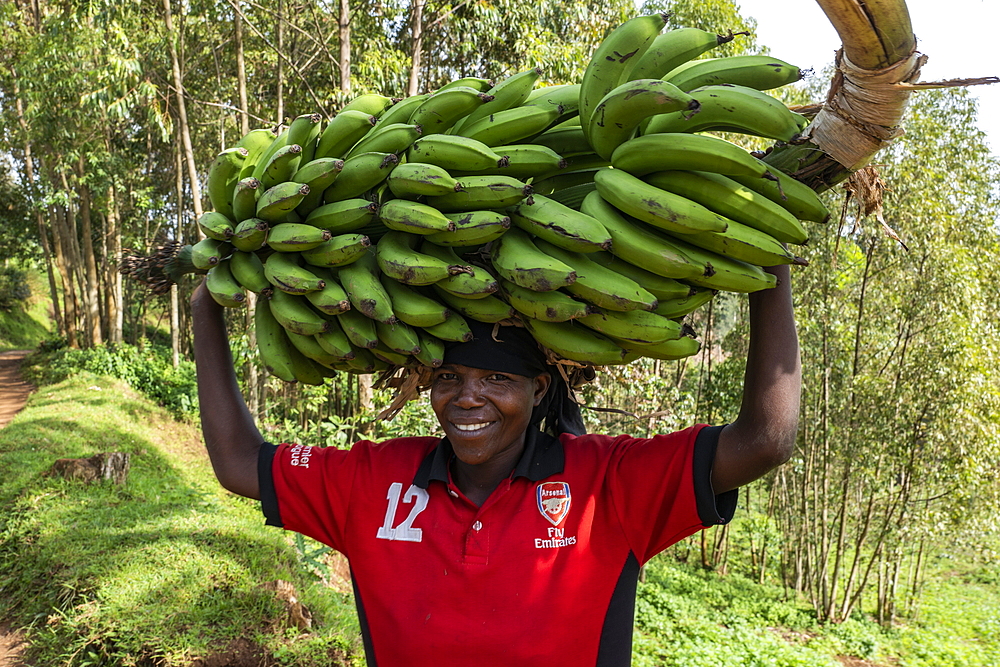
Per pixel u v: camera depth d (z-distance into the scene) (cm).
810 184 126
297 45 1210
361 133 135
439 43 1062
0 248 2356
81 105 1190
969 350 823
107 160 1583
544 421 188
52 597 506
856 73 111
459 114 133
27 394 1612
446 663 131
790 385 134
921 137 782
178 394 1530
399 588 139
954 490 887
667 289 125
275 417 946
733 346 1074
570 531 138
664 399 954
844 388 994
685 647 786
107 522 627
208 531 620
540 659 130
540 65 938
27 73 1299
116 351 1758
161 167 1961
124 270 159
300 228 126
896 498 996
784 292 138
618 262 127
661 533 141
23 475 746
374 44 980
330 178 127
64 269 2288
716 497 141
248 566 557
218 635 457
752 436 133
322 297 126
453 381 144
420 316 126
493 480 148
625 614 139
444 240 125
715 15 836
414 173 122
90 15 1107
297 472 156
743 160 113
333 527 153
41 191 1853
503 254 124
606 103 117
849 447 991
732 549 1430
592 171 142
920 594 1157
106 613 463
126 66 1083
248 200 132
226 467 160
